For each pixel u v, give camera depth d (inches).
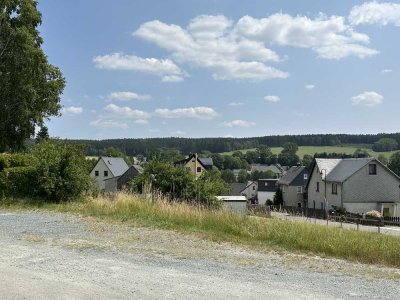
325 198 2242.9
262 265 313.1
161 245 375.2
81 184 704.4
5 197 668.7
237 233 444.8
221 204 729.6
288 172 3095.5
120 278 251.0
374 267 331.0
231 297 221.6
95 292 220.4
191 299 214.8
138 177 944.9
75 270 267.1
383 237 476.7
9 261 286.4
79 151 755.4
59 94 1482.5
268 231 430.3
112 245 362.9
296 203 2787.9
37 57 1263.5
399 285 270.5
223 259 327.0
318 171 2331.4
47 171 680.4
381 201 2058.3
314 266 319.9
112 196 689.0
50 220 509.4
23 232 417.7
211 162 4111.7
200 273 273.9
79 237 397.7
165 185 927.0
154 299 212.2
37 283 233.6
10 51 1245.1
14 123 1321.4
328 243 383.2
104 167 3157.0
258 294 229.8
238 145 5792.3
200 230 461.1
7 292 215.0
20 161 722.8
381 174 2074.3
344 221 1561.3
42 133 1401.3
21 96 1251.8
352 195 2043.6
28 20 1304.1
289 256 355.3
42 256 306.8
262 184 3708.2
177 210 534.9
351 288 255.4
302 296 230.2
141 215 538.3
